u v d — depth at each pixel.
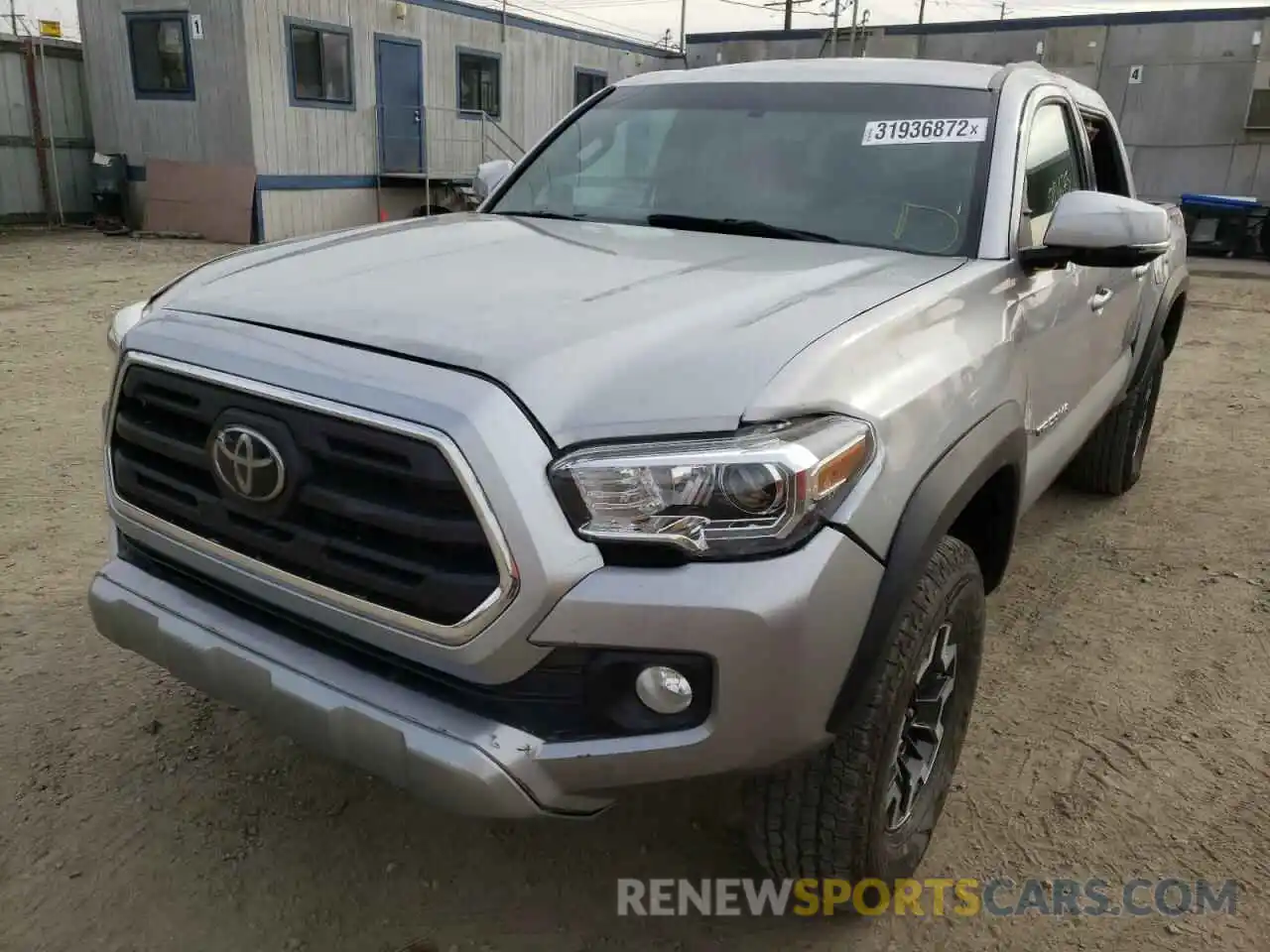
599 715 1.80
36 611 3.55
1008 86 3.17
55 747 2.82
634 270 2.40
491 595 1.72
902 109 3.15
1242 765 2.95
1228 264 18.89
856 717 1.96
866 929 2.32
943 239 2.79
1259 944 2.30
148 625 2.16
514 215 3.34
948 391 2.16
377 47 17.52
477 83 19.80
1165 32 21.41
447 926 2.30
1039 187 3.13
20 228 17.08
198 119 16.12
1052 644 3.62
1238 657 3.55
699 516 1.73
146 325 2.19
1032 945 2.29
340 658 1.96
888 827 2.30
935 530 2.02
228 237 16.19
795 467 1.73
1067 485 5.18
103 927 2.24
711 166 3.20
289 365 1.89
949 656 2.37
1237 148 21.27
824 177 3.04
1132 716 3.18
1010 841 2.61
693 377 1.82
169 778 2.72
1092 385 3.63
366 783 2.75
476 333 1.90
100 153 17.16
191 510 2.07
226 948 2.20
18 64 16.86
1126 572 4.24
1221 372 8.45
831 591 1.79
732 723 1.77
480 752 1.77
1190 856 2.58
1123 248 2.58
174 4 15.69
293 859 2.47
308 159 16.78
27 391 6.46
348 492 1.83
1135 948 2.29
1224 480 5.46
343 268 2.42
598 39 22.98
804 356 1.89
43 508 4.47
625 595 1.71
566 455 1.72
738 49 26.28
